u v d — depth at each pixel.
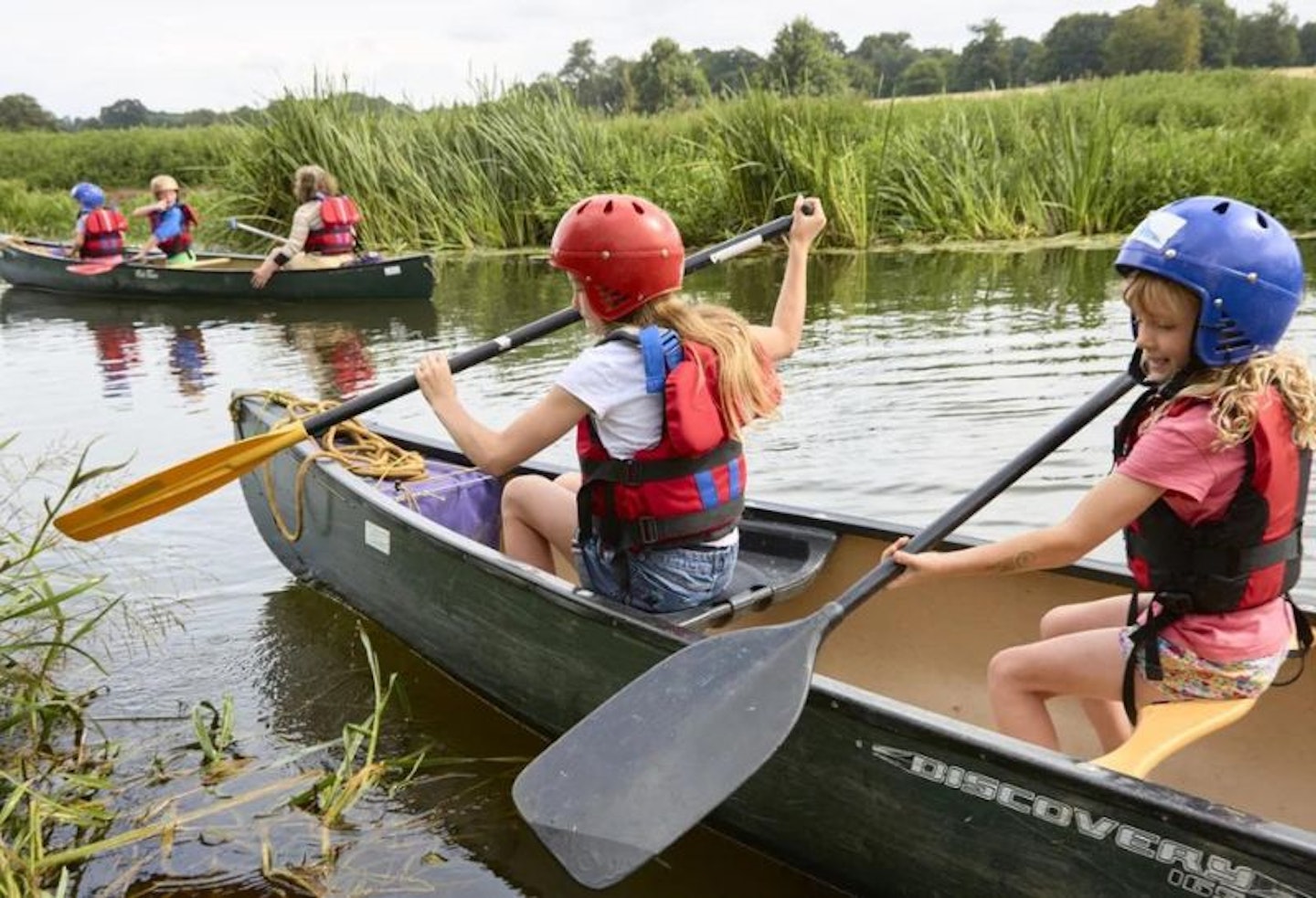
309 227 9.54
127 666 3.30
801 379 5.71
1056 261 9.37
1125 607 2.28
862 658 3.04
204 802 2.63
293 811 2.59
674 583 2.55
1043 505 3.99
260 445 3.00
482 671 2.98
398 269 9.12
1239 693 1.99
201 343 7.87
